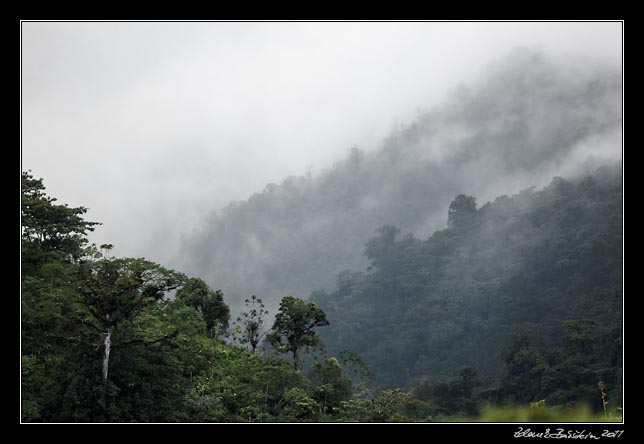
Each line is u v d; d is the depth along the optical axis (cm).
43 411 3653
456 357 14762
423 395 9562
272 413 4766
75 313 4103
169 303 5922
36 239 5759
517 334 12044
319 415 4666
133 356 4066
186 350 4938
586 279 14862
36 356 4069
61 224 5744
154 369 4131
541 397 9200
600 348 9706
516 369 10175
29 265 5228
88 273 4228
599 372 8919
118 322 4066
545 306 14662
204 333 5738
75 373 3812
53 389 3747
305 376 5397
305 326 5766
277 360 5338
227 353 5475
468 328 15425
